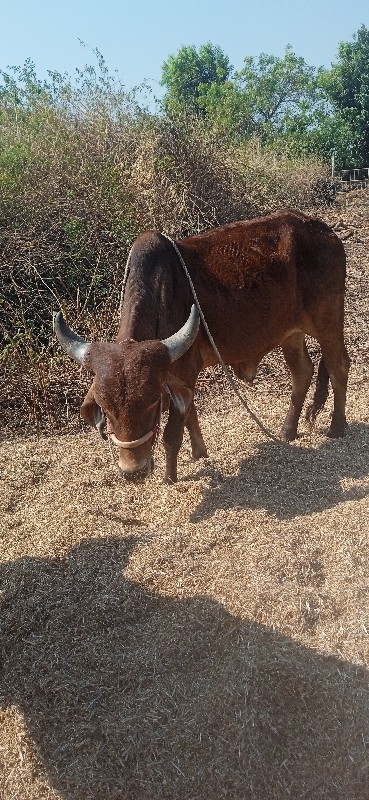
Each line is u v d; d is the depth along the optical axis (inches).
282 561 71.4
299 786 52.6
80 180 166.6
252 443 99.8
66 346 75.2
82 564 73.2
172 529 79.1
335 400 100.3
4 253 143.1
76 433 112.9
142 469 72.3
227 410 114.0
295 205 300.8
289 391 120.6
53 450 104.1
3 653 63.6
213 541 76.1
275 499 84.7
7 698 59.7
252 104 572.1
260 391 121.5
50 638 64.3
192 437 94.8
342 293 98.5
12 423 116.6
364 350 137.4
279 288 92.1
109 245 155.6
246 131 392.2
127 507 85.8
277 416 109.1
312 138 502.9
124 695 58.9
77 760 54.6
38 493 91.9
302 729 55.5
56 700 59.0
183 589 68.8
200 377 127.4
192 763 53.9
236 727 55.1
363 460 93.6
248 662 58.9
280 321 94.1
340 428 100.7
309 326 98.0
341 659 59.6
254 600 66.0
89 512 84.4
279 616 64.5
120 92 198.7
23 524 84.0
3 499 90.4
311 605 66.2
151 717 56.4
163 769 53.6
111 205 161.9
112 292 146.8
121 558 74.1
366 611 65.5
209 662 60.8
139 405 69.6
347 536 75.9
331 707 56.2
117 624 65.8
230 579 69.4
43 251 148.3
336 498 84.4
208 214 192.9
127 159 180.2
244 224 94.6
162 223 168.6
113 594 68.4
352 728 54.9
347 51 534.3
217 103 407.5
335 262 96.6
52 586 70.5
